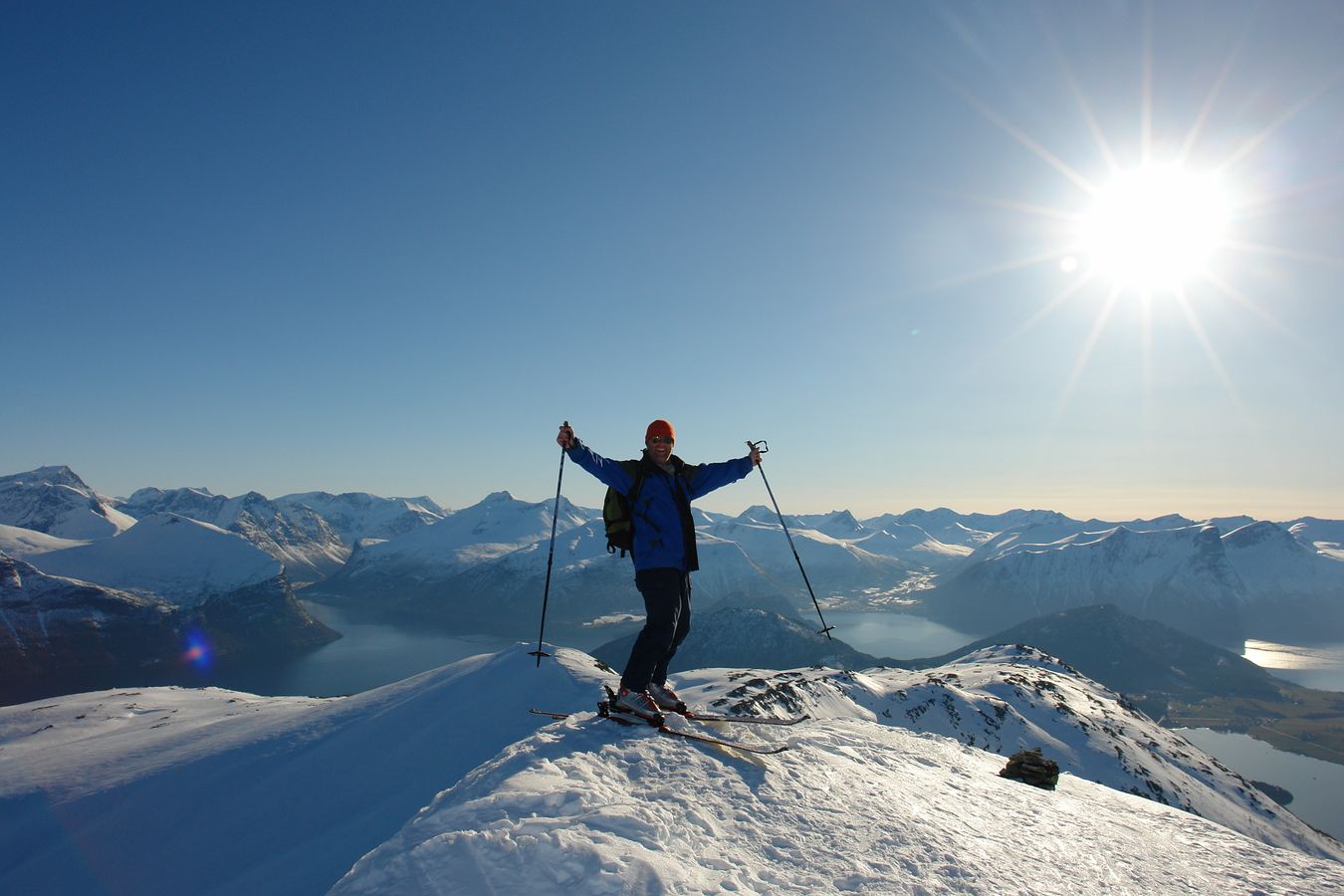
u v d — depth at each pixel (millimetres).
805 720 11172
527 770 5969
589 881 4082
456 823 4809
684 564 7988
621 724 7590
